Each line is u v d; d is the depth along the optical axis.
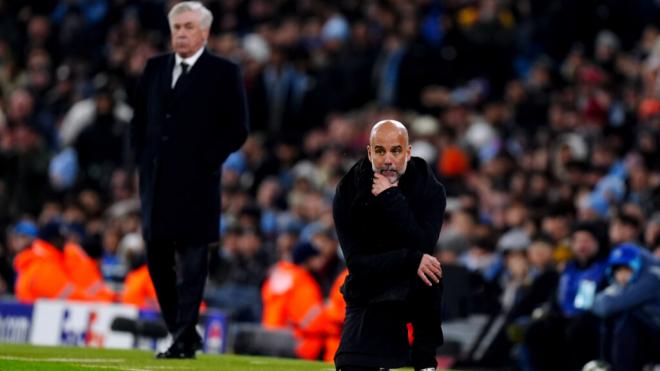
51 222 53.94
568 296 44.53
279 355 48.75
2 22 91.19
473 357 47.44
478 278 48.78
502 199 59.28
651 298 40.62
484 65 78.25
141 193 35.28
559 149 62.12
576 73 73.81
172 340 34.66
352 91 77.69
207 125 34.84
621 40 81.69
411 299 25.70
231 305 55.94
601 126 66.50
